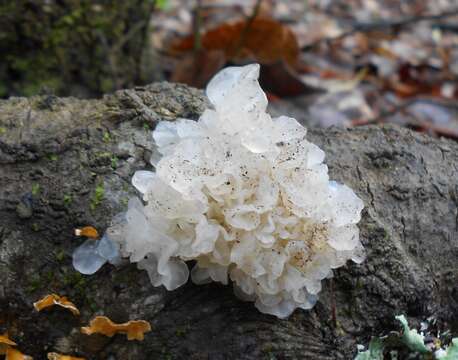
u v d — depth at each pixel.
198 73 0.42
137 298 0.23
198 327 0.23
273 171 0.22
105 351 0.23
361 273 0.24
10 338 0.23
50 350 0.23
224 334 0.23
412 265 0.24
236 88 0.22
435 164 0.26
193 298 0.23
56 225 0.23
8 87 0.38
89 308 0.23
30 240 0.23
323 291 0.24
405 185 0.26
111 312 0.23
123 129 0.25
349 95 0.45
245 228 0.21
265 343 0.23
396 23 0.57
